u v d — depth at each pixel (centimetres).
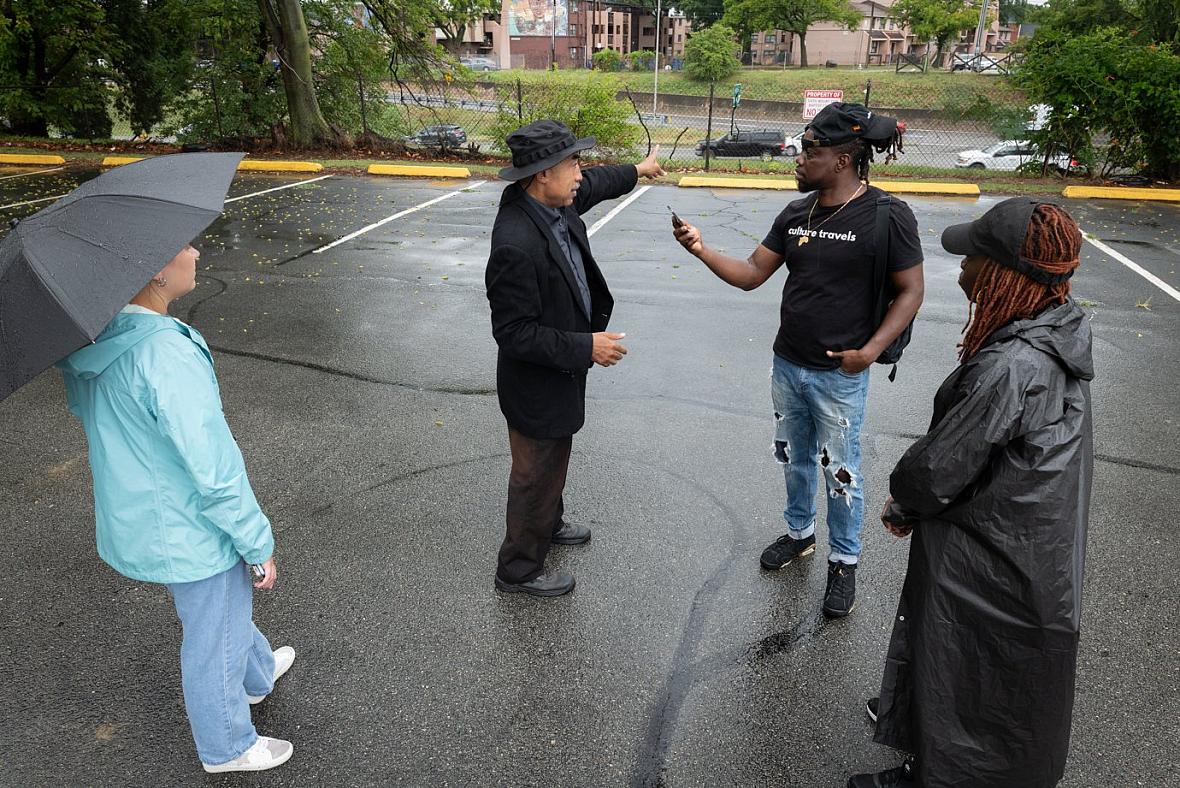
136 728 263
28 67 1952
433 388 533
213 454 196
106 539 209
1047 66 1395
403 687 279
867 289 279
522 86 1647
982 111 1647
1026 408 175
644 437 462
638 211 1154
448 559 351
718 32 5816
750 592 329
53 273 169
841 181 274
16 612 317
